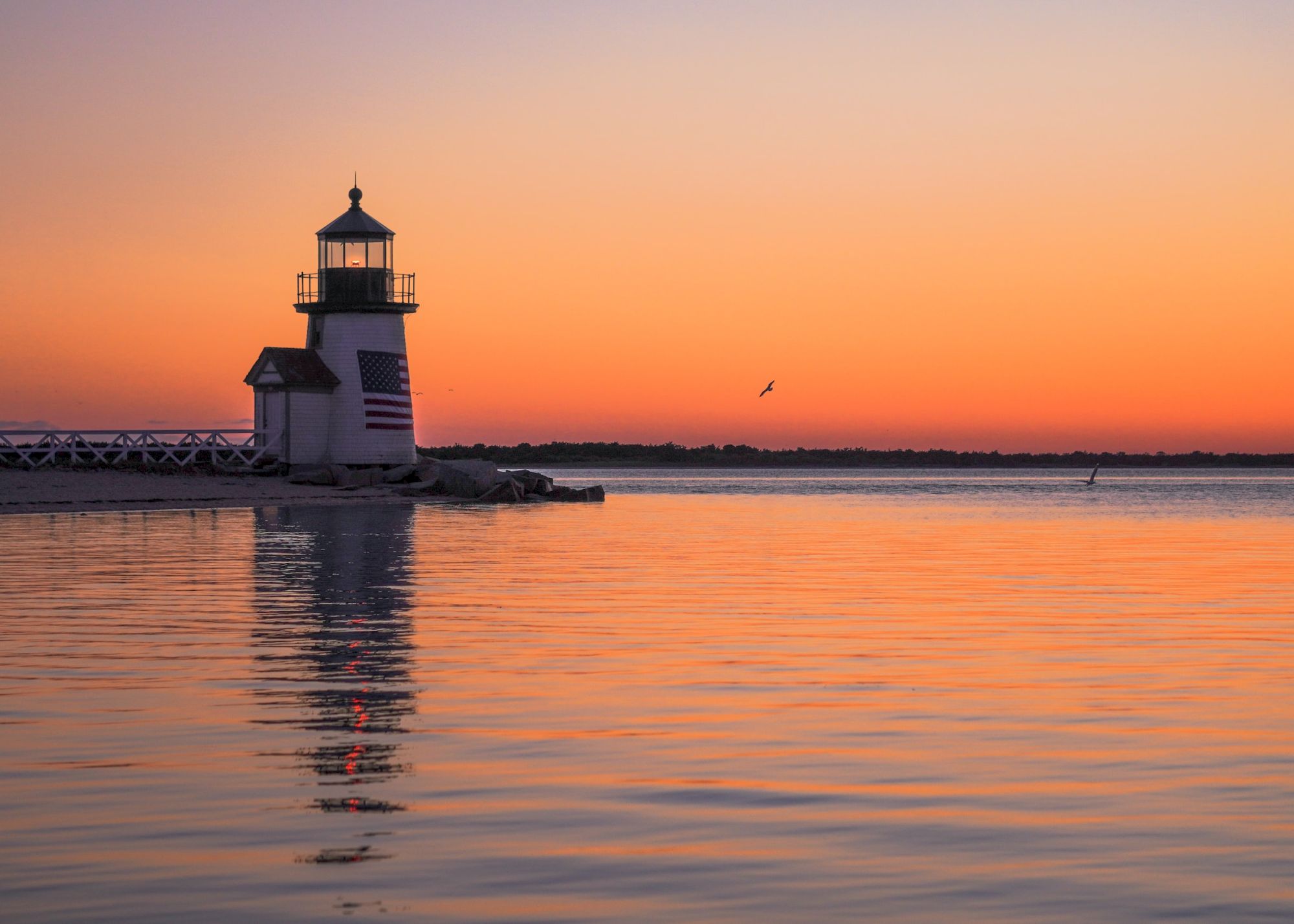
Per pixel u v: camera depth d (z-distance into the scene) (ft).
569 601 105.09
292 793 44.21
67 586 112.88
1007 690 64.80
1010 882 35.60
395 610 97.30
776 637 83.92
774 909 33.58
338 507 270.46
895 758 50.01
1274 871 36.52
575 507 325.83
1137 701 62.08
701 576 129.49
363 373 304.09
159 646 77.71
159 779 45.96
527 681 66.59
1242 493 506.48
